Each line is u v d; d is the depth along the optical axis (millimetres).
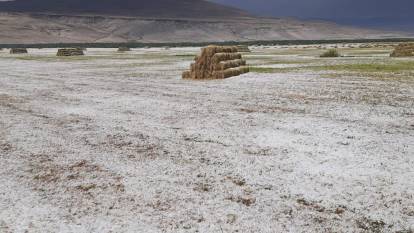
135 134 14688
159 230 7707
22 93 25672
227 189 9586
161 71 41125
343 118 16797
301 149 12594
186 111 18844
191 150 12648
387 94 22656
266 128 15297
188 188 9672
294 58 59656
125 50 118188
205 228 7754
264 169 10875
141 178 10336
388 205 8586
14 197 9312
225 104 20547
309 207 8594
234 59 37312
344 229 7648
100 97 23438
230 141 13602
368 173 10414
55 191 9609
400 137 13742
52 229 7824
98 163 11523
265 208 8570
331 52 61031
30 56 85188
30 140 14078
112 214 8391
